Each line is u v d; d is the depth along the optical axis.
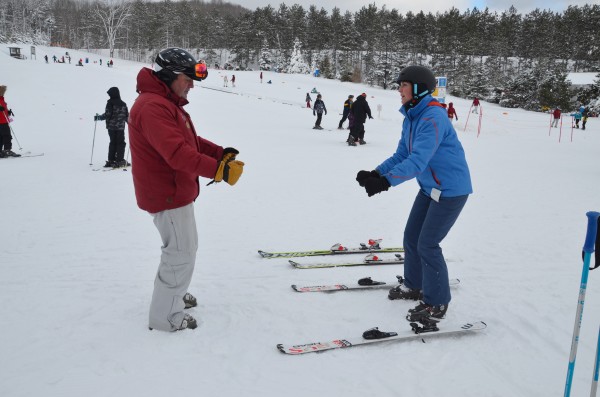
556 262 4.51
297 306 3.40
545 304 3.53
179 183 2.74
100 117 8.84
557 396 2.41
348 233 5.36
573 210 6.76
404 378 2.53
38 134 13.56
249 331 2.99
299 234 5.26
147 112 2.52
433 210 3.16
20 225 5.19
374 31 78.56
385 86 61.44
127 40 95.06
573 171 10.95
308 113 24.58
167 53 2.64
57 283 3.65
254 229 5.40
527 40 82.38
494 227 5.78
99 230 5.12
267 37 88.50
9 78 25.86
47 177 7.97
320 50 89.25
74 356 2.62
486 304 3.52
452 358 2.75
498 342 2.96
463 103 42.56
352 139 13.41
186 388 2.37
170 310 2.90
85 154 10.69
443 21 78.44
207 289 3.65
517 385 2.50
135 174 2.73
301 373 2.54
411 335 2.94
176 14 95.69
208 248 4.68
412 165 2.88
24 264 4.04
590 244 2.00
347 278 4.01
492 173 10.23
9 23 96.69
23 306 3.22
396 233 5.41
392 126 20.81
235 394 2.33
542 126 26.45
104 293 3.49
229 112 22.62
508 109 40.06
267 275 4.00
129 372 2.49
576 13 81.06
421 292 3.57
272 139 14.38
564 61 79.56
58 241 4.70
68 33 109.44
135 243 4.72
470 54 75.12
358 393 2.38
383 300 3.57
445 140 3.07
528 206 6.97
